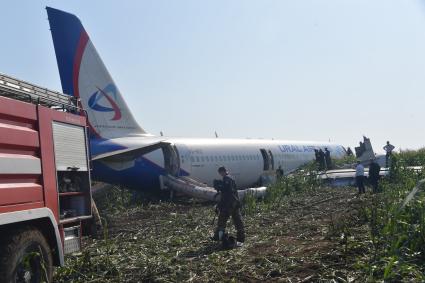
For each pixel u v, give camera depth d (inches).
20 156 239.9
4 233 233.9
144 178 852.0
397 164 964.0
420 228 289.1
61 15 721.6
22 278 237.8
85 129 322.0
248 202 671.1
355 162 1561.3
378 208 440.1
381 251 290.7
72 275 311.0
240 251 368.2
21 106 245.8
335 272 269.3
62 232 278.8
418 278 233.9
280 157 1268.5
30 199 243.6
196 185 868.6
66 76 735.7
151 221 612.1
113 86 792.9
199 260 345.1
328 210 620.7
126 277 303.7
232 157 1069.8
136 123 843.4
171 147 909.8
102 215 684.1
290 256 332.5
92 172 784.3
